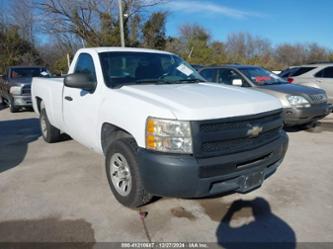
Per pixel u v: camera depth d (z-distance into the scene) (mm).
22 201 3707
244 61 41094
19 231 3088
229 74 7641
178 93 3334
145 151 2973
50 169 4781
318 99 6660
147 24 29312
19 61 35750
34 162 5121
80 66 4504
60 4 28625
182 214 3400
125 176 3467
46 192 3949
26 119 9672
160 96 3191
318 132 7160
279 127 3604
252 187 3277
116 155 3533
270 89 6758
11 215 3385
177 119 2814
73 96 4465
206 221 3264
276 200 3699
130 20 28547
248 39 55000
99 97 3779
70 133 4875
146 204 3592
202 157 2863
